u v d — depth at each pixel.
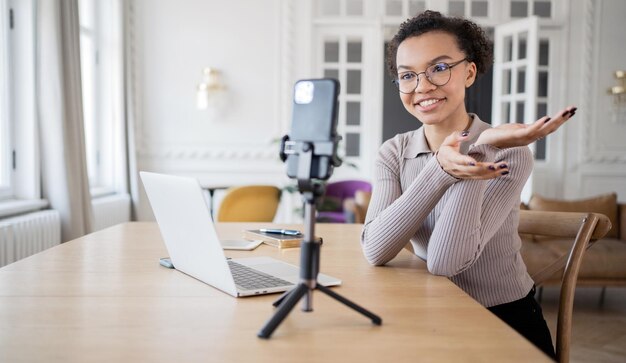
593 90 5.89
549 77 5.89
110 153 5.09
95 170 4.96
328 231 2.09
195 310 1.02
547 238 4.47
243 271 1.30
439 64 1.35
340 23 5.74
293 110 0.90
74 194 3.61
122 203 4.91
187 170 5.74
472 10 5.83
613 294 4.51
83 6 4.82
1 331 0.90
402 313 1.01
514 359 0.78
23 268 1.38
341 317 0.98
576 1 5.83
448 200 1.30
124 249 1.65
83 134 3.82
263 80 5.72
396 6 5.79
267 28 5.71
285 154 0.91
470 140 1.40
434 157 1.25
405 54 1.38
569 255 1.38
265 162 5.77
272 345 0.84
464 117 1.44
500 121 5.83
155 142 5.69
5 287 1.19
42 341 0.85
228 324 0.94
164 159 5.71
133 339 0.86
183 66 5.68
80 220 3.65
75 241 1.80
